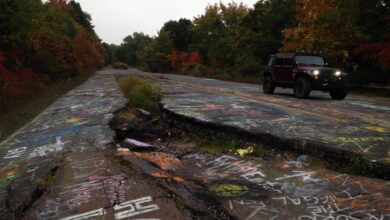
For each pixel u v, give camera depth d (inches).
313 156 219.8
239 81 1235.2
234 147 261.4
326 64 563.8
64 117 415.5
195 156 244.5
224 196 161.0
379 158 191.9
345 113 363.3
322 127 281.3
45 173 211.3
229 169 205.2
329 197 155.6
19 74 674.8
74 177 196.7
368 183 169.9
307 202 151.3
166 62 2856.8
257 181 180.5
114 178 190.7
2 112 471.8
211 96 559.5
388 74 764.0
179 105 430.6
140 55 4749.0
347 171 194.4
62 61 1018.7
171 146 291.6
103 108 464.4
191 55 2364.7
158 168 209.6
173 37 3038.9
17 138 327.9
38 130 355.6
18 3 672.4
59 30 1208.2
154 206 152.9
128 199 161.2
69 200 164.2
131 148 271.0
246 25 1670.8
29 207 165.6
